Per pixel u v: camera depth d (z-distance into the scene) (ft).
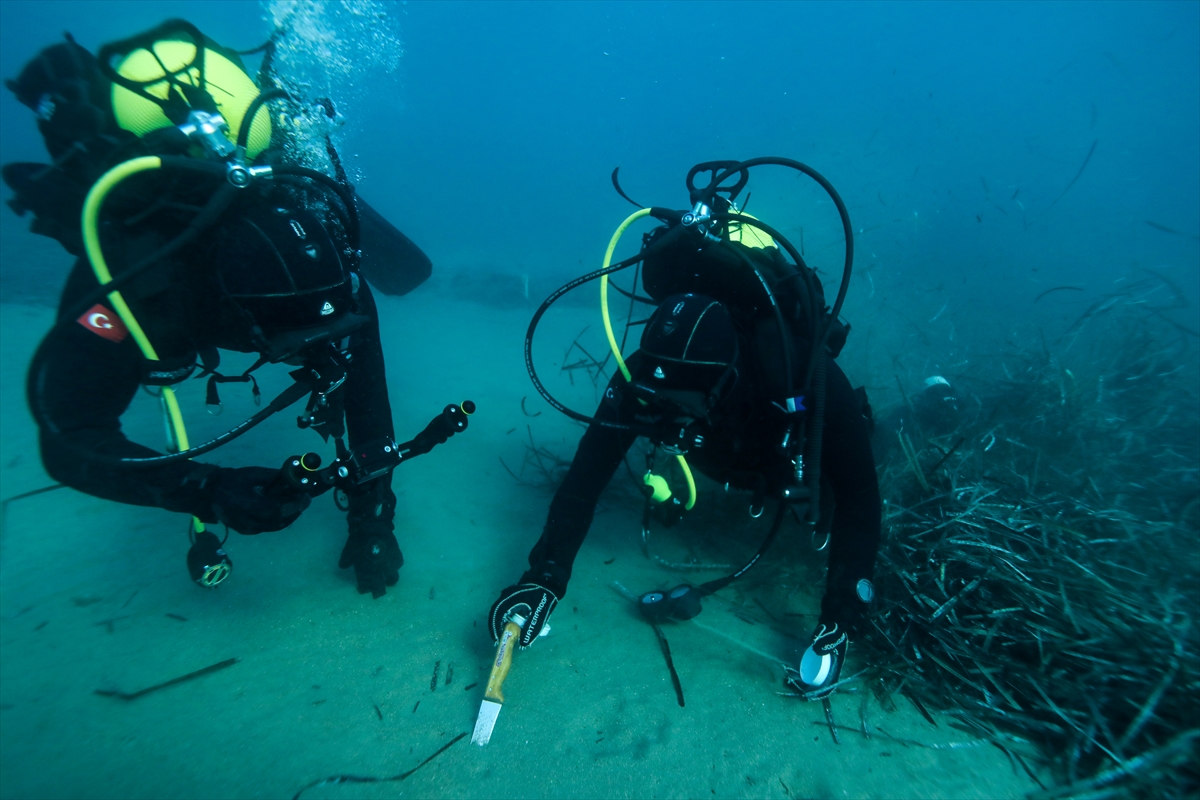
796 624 7.75
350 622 7.33
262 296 4.82
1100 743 5.85
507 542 9.38
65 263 24.73
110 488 4.85
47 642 6.64
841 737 6.09
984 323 23.54
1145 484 10.81
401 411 14.20
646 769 5.62
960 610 7.30
